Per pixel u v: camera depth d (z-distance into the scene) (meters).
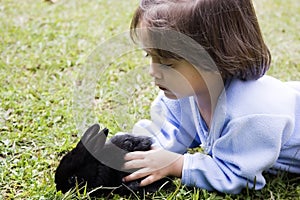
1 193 2.01
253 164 1.99
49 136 2.39
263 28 4.00
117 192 2.02
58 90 2.91
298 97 2.20
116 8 4.34
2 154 2.26
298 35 3.94
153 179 2.04
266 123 1.98
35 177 2.11
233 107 2.01
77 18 4.04
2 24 3.78
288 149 2.16
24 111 2.62
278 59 3.42
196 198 1.98
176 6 1.97
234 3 2.00
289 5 4.67
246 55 2.02
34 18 3.96
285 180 2.17
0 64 3.13
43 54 3.35
